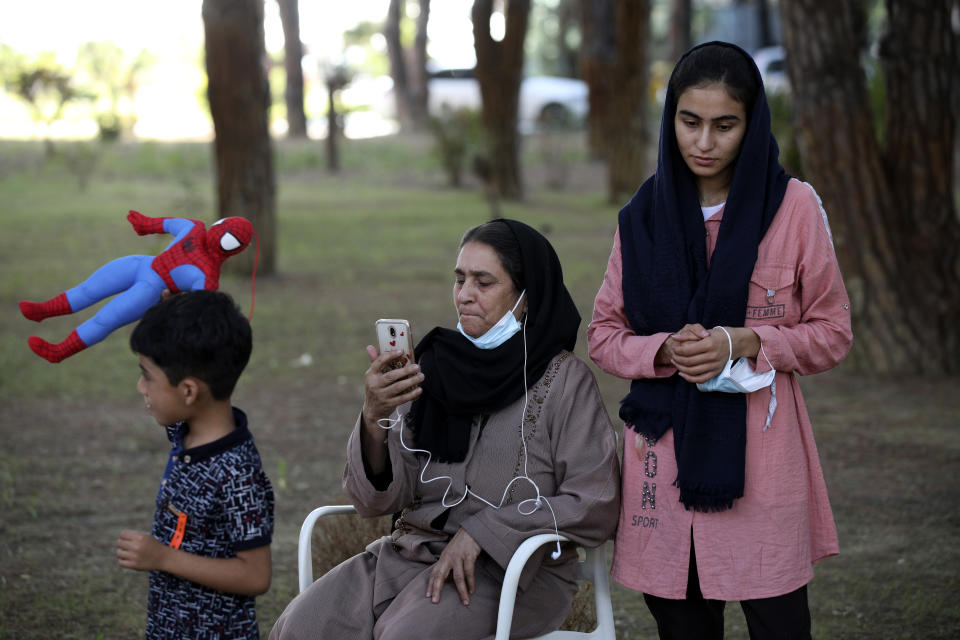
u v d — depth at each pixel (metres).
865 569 4.46
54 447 6.22
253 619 2.47
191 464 2.38
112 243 13.86
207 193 19.91
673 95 2.72
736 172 2.66
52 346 2.57
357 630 2.80
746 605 2.73
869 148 7.56
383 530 3.72
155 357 2.34
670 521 2.75
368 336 9.23
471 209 18.39
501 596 2.64
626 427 2.87
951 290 7.74
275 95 49.47
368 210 18.44
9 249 13.25
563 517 2.77
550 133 29.45
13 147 26.47
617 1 18.62
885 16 7.57
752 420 2.68
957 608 4.05
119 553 2.26
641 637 3.96
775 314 2.70
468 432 2.92
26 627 3.93
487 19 18.95
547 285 2.95
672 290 2.75
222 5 11.07
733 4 37.62
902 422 6.59
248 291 11.12
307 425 6.79
